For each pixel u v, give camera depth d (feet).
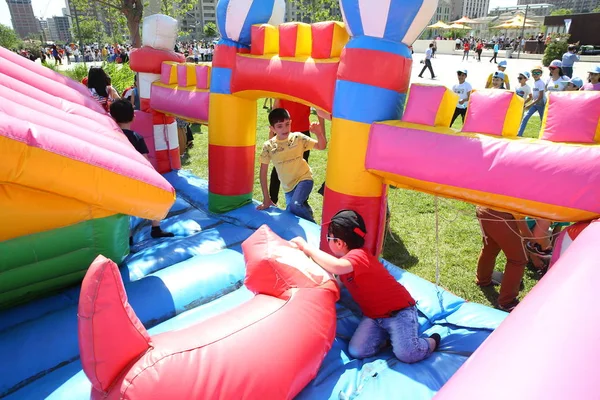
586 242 5.66
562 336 3.52
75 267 9.07
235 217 14.52
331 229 8.48
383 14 8.85
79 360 7.36
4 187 7.52
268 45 12.42
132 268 10.55
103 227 8.91
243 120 14.34
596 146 6.94
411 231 16.35
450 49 114.42
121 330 5.61
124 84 34.99
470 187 8.04
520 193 7.46
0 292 8.45
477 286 12.83
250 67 12.48
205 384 5.65
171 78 17.34
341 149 10.00
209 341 6.14
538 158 7.25
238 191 15.11
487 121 8.20
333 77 10.27
